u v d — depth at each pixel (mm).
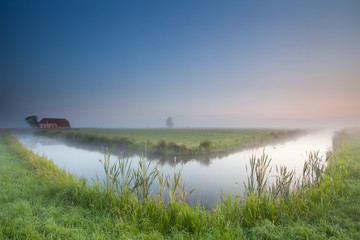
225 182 11703
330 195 7051
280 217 5613
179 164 17328
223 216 5418
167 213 5574
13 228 4699
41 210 5836
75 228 4816
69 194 7469
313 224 5141
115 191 7238
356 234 4473
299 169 14336
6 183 8609
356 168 10695
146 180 6922
